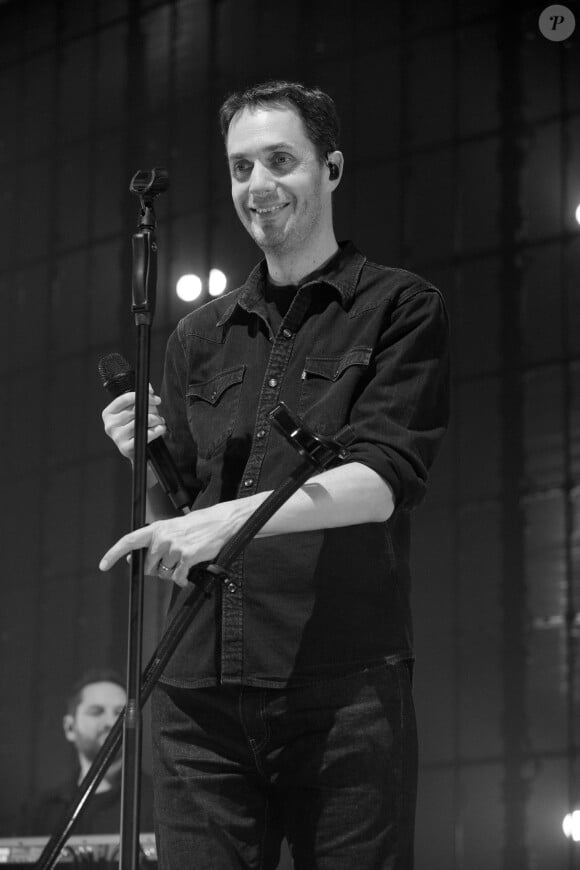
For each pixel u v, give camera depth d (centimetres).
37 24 1000
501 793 720
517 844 710
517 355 755
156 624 859
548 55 773
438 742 743
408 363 286
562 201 755
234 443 292
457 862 725
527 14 783
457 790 733
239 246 883
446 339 295
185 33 927
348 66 848
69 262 953
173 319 901
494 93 788
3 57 1012
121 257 927
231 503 263
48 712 902
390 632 280
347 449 270
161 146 925
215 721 277
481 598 744
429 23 820
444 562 757
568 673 712
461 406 768
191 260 901
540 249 757
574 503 724
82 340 936
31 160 984
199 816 274
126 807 239
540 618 725
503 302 764
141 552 256
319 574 277
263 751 274
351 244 308
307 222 296
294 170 295
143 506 258
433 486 769
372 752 269
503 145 779
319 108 300
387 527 286
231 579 278
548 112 768
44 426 941
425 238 799
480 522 751
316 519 265
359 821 267
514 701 726
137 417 260
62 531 919
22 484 943
